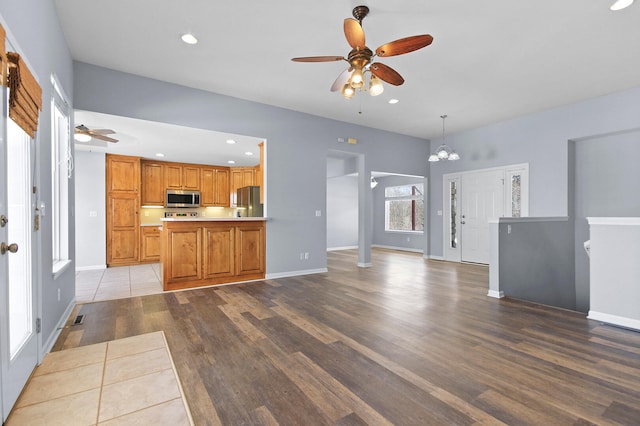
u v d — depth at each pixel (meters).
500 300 3.71
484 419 1.56
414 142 7.01
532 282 4.39
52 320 2.54
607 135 4.81
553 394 1.78
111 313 3.19
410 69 3.79
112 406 1.67
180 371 2.04
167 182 7.01
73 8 2.66
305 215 5.28
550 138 5.27
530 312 3.25
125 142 5.15
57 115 3.12
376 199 10.30
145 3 2.61
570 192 5.14
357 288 4.27
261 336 2.60
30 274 2.00
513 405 1.68
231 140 5.02
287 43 3.23
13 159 1.95
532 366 2.11
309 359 2.20
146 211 7.05
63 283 2.98
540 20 2.83
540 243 4.54
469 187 6.54
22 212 1.97
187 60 3.56
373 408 1.65
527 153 5.57
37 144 2.09
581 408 1.65
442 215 7.09
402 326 2.83
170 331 2.71
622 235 2.88
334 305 3.48
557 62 3.62
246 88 4.32
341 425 1.52
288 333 2.67
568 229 5.08
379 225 10.13
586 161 5.13
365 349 2.36
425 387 1.85
